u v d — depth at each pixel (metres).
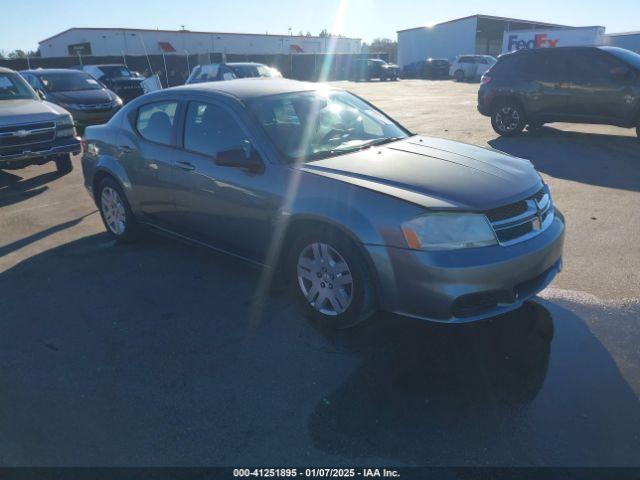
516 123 10.94
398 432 2.70
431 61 40.28
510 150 9.55
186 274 4.72
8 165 8.52
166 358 3.44
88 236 5.85
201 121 4.42
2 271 4.95
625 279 4.30
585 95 9.99
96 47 41.94
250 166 3.86
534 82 10.52
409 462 2.51
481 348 3.42
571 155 8.91
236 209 4.07
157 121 4.83
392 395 2.99
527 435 2.65
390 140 4.45
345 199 3.39
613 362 3.23
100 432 2.79
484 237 3.16
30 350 3.60
